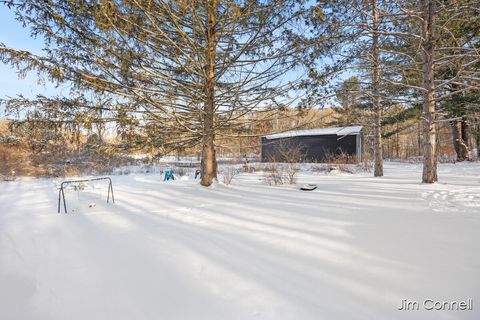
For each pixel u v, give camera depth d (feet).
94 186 28.22
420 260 7.88
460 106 40.32
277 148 65.72
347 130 59.62
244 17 18.72
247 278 7.16
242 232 11.12
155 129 20.81
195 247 9.54
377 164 31.96
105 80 17.78
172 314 5.70
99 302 6.26
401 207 14.58
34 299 6.46
